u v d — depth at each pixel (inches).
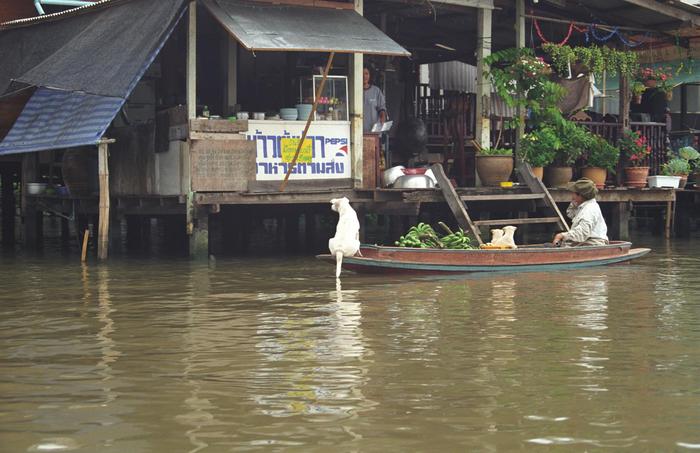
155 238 1496.1
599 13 1326.3
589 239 970.7
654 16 1328.7
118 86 935.0
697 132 1600.6
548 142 1210.6
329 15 1065.5
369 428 368.8
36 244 1323.8
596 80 1496.1
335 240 842.2
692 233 1520.7
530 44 1375.5
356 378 450.9
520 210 1148.5
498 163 1170.0
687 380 449.1
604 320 619.8
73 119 1053.2
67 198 1243.2
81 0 1379.2
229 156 1023.6
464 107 1385.3
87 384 440.1
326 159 1090.7
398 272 858.8
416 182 1099.3
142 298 732.7
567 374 461.1
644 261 1024.9
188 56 1007.6
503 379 450.0
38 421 379.2
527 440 353.7
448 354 507.5
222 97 1279.5
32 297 743.1
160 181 1085.8
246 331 578.6
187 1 976.3
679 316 636.7
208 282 835.4
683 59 1493.6
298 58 1333.7
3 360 494.9
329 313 648.4
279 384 438.9
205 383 441.1
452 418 382.6
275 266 976.9
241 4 1036.5
